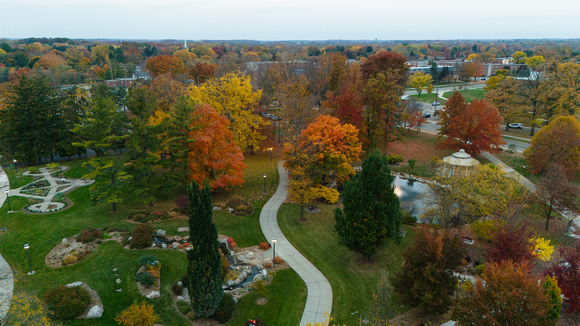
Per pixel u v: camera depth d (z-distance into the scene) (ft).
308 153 129.39
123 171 114.32
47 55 448.24
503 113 230.07
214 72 341.21
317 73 279.69
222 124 129.80
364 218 86.58
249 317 73.31
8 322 59.41
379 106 177.17
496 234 87.97
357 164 185.26
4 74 374.43
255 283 81.10
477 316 58.95
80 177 146.61
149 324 63.36
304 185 116.88
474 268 92.63
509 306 54.39
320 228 115.55
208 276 67.51
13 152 157.07
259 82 297.33
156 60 361.51
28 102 155.53
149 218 112.68
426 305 70.74
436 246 68.23
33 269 82.74
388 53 224.94
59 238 97.09
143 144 114.42
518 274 56.54
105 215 114.32
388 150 200.85
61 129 165.27
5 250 90.63
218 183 124.36
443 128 194.08
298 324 72.33
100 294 74.84
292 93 224.94
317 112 187.73
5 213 112.16
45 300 68.03
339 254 100.32
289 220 120.37
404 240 108.27
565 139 146.51
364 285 86.07
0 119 166.09
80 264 85.15
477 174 115.34
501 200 109.09
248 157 188.34
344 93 176.55
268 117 224.74
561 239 109.70
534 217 118.21
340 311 76.64
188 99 121.90
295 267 93.56
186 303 74.69
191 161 119.85
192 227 65.46
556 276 76.18
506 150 191.11
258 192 143.02
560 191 111.65
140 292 76.84
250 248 102.73
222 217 120.57
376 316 63.82
